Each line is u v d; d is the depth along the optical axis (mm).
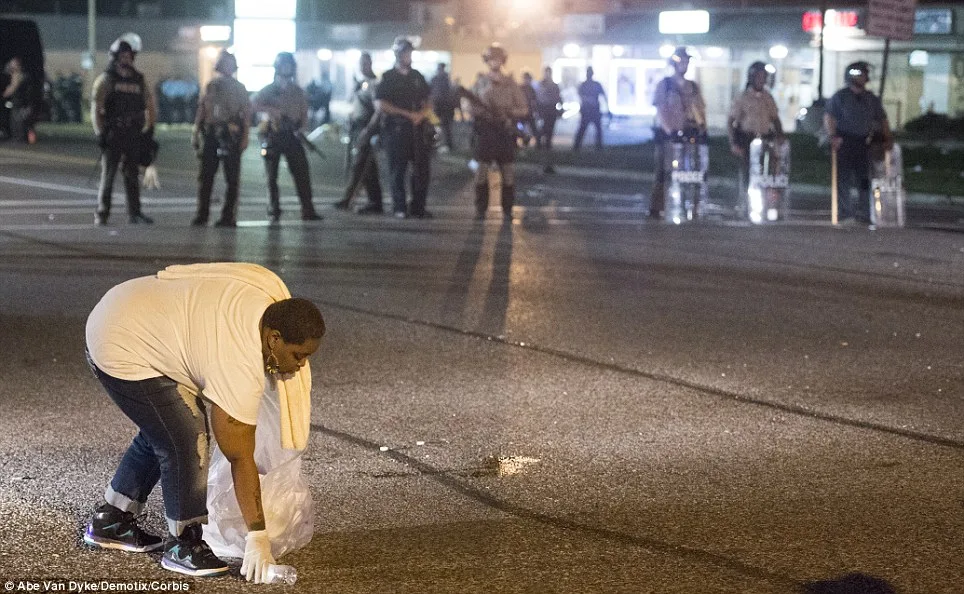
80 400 8219
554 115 33250
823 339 10641
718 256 15555
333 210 19969
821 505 6328
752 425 7875
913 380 9195
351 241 16203
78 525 5840
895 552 5672
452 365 9438
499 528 5922
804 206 22453
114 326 5031
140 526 5840
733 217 20156
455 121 50688
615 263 14805
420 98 18969
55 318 10906
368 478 6672
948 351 10242
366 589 5141
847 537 5859
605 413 8117
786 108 44844
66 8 62656
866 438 7617
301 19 56781
